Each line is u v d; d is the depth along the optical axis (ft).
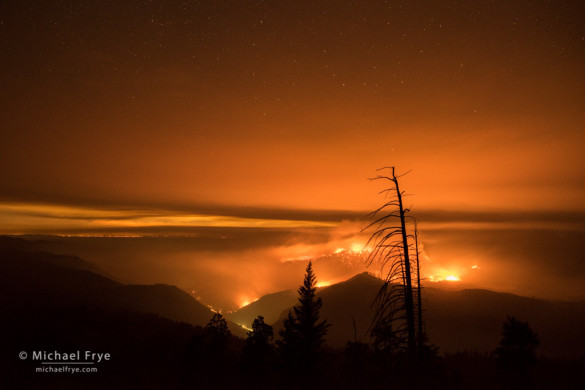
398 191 43.09
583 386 67.21
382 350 54.49
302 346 68.85
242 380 77.05
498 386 67.77
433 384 49.67
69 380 80.18
